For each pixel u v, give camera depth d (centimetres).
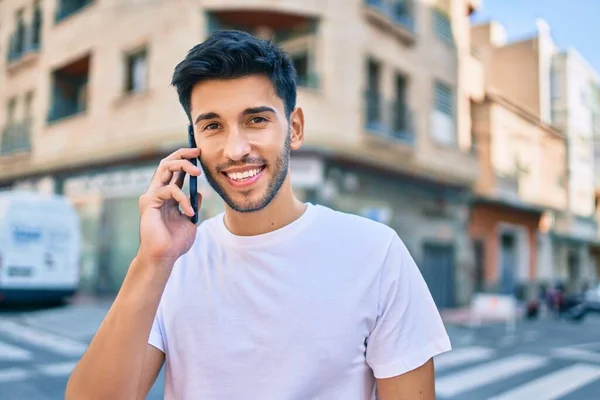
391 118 1333
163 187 124
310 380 119
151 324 116
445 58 1595
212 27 1169
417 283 133
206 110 124
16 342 735
